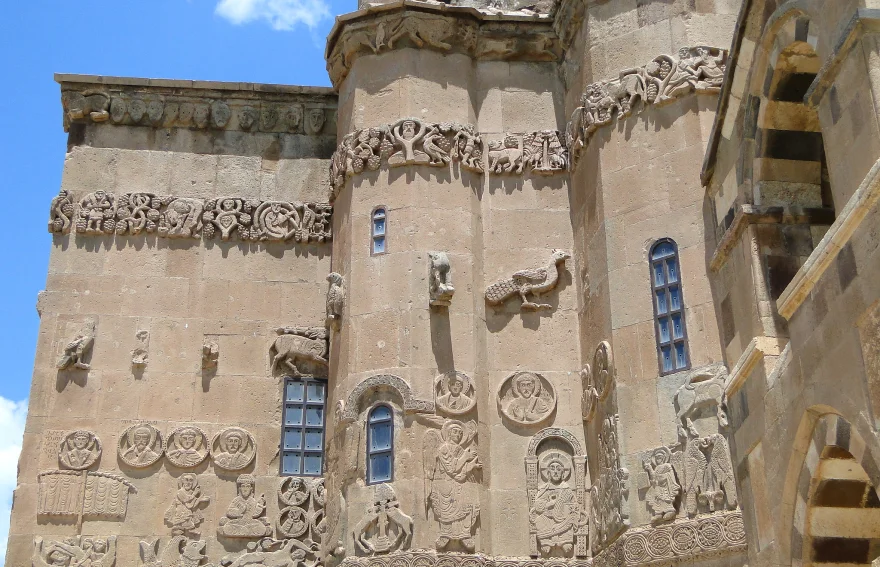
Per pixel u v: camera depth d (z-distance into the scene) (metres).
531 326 17.19
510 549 15.84
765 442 12.51
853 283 10.49
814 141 13.52
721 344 14.34
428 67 18.31
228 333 18.16
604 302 15.80
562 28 18.53
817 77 11.32
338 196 18.34
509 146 18.27
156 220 18.62
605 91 16.64
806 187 13.53
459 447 15.90
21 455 16.97
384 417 16.14
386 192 17.44
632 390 14.93
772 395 12.35
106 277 18.23
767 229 13.38
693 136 15.60
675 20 16.39
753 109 13.54
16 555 16.38
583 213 17.16
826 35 11.51
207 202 18.83
